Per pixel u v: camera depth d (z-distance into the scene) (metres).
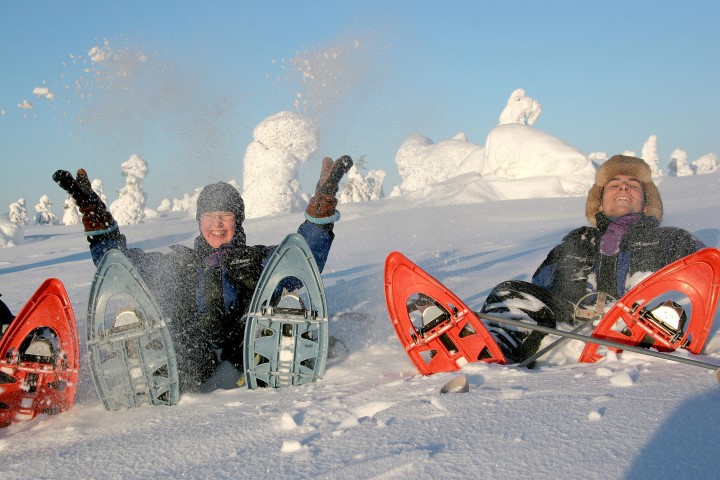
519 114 40.84
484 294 5.48
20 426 2.66
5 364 2.71
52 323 2.77
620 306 2.82
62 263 14.92
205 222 3.39
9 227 30.38
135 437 2.30
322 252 3.34
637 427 1.78
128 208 48.00
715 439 1.63
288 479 1.70
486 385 2.48
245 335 3.01
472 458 1.69
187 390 3.08
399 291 2.98
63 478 1.95
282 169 40.72
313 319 3.03
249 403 2.66
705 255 2.70
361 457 1.79
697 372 2.35
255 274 3.42
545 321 3.09
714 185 20.64
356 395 2.57
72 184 3.18
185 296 3.33
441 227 16.11
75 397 3.06
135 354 2.82
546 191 28.81
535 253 8.80
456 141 37.12
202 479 1.79
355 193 48.12
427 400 2.30
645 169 3.37
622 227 3.31
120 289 2.81
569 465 1.58
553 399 2.15
